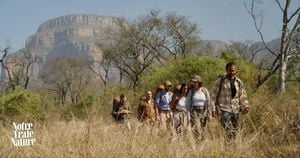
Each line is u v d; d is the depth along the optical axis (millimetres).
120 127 6773
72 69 53875
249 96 11234
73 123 6660
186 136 6316
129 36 50188
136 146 6086
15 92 21422
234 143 6062
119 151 5926
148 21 50188
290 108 7426
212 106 7695
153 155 5910
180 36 49688
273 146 6129
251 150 5957
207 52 50312
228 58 20281
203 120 7523
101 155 5871
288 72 24109
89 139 6133
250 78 16375
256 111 8031
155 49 48969
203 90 9172
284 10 23641
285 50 23281
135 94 19609
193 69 18703
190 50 49688
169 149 5926
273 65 24375
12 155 6078
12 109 19641
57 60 58375
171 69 19906
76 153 5938
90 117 6637
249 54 46844
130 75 50531
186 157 5785
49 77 54906
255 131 6465
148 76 21188
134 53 50156
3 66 51656
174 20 49531
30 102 20578
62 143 6223
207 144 5992
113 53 51094
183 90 9375
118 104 11039
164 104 10930
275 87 23656
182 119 8586
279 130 6543
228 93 7566
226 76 7676
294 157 5762
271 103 8430
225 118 7312
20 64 52594
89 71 51688
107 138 6285
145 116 10758
